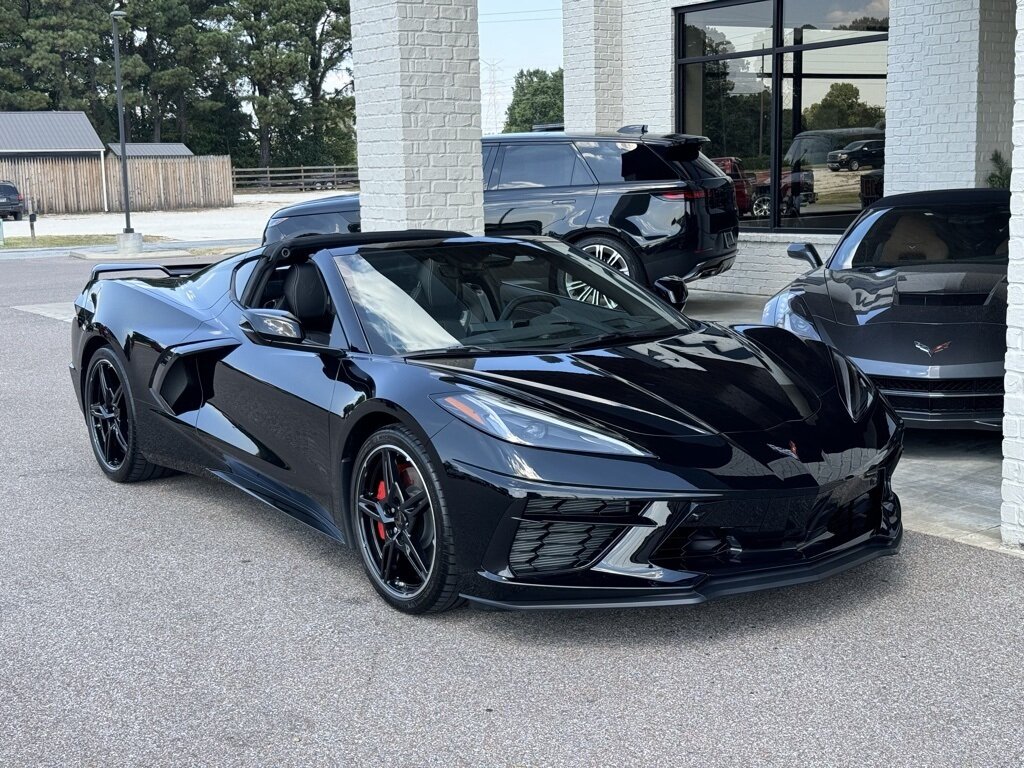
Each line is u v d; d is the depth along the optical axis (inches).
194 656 128.2
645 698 114.1
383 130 295.4
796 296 234.4
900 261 246.4
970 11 366.3
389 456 138.6
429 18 288.2
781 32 443.8
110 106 2625.5
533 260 174.2
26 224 1409.9
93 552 166.7
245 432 170.2
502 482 123.0
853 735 104.8
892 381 200.7
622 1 501.4
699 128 484.1
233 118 2839.6
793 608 136.6
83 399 215.5
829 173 435.5
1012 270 152.2
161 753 105.7
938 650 123.2
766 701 112.4
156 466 204.2
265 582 152.6
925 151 387.2
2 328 432.8
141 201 1744.6
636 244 362.9
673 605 121.9
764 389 142.0
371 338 152.0
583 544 125.6
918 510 175.3
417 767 101.7
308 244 170.7
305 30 2812.5
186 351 181.5
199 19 2795.3
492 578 126.4
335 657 127.0
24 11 2659.9
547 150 375.2
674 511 121.8
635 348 152.6
